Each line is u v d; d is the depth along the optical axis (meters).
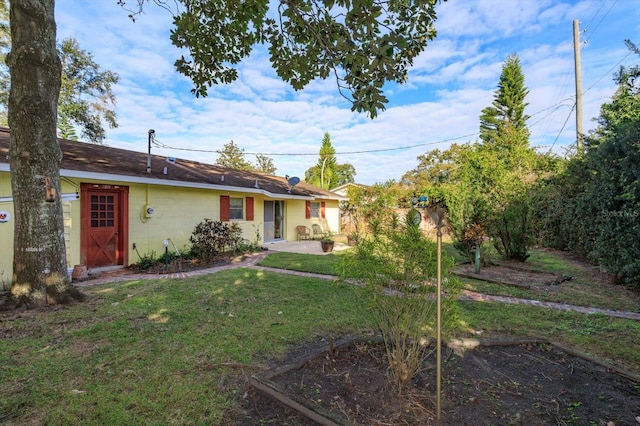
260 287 6.16
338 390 2.55
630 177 6.07
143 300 5.25
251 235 13.34
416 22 3.83
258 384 2.58
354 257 2.85
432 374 2.81
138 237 8.89
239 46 5.36
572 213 10.08
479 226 7.97
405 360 2.68
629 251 5.99
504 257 9.23
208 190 11.23
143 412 2.35
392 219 2.97
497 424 2.16
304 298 5.41
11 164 4.84
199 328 4.05
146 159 11.34
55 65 4.99
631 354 3.33
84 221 7.66
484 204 8.66
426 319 2.78
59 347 3.48
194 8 4.90
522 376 2.80
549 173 12.27
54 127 5.04
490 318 4.47
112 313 4.61
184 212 10.32
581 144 11.99
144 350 3.41
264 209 15.05
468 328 4.07
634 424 2.15
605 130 9.27
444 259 2.62
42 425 2.21
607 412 2.29
